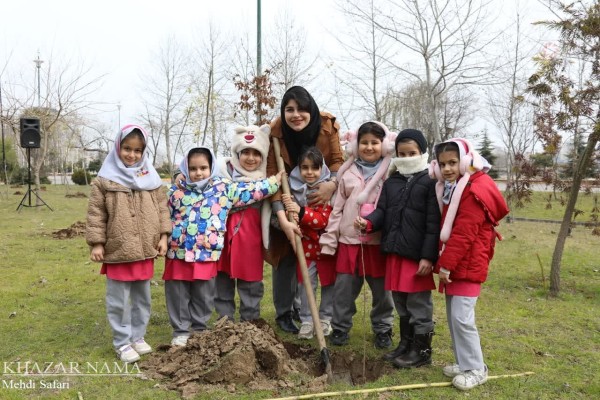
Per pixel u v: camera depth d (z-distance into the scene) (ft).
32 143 50.01
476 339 11.03
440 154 11.11
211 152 13.42
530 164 22.07
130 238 11.91
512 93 42.57
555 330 15.12
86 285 19.99
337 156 14.51
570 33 18.74
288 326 14.93
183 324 13.28
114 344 12.43
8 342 13.57
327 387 10.80
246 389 10.60
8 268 22.95
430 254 11.54
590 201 56.65
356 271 13.16
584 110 18.51
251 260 13.48
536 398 10.60
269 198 13.66
